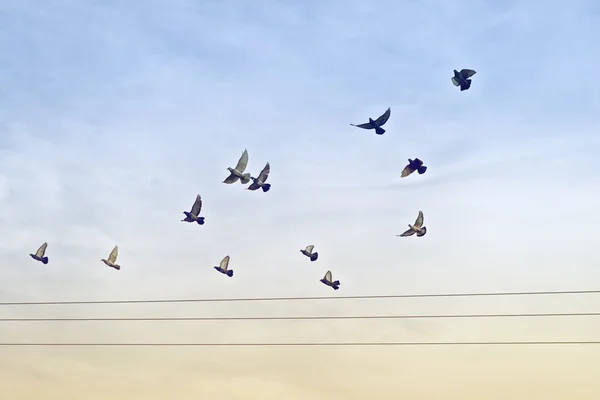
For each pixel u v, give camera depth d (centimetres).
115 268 4384
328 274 4184
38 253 4481
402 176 3531
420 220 3672
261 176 3741
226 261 4322
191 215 3831
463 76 3312
